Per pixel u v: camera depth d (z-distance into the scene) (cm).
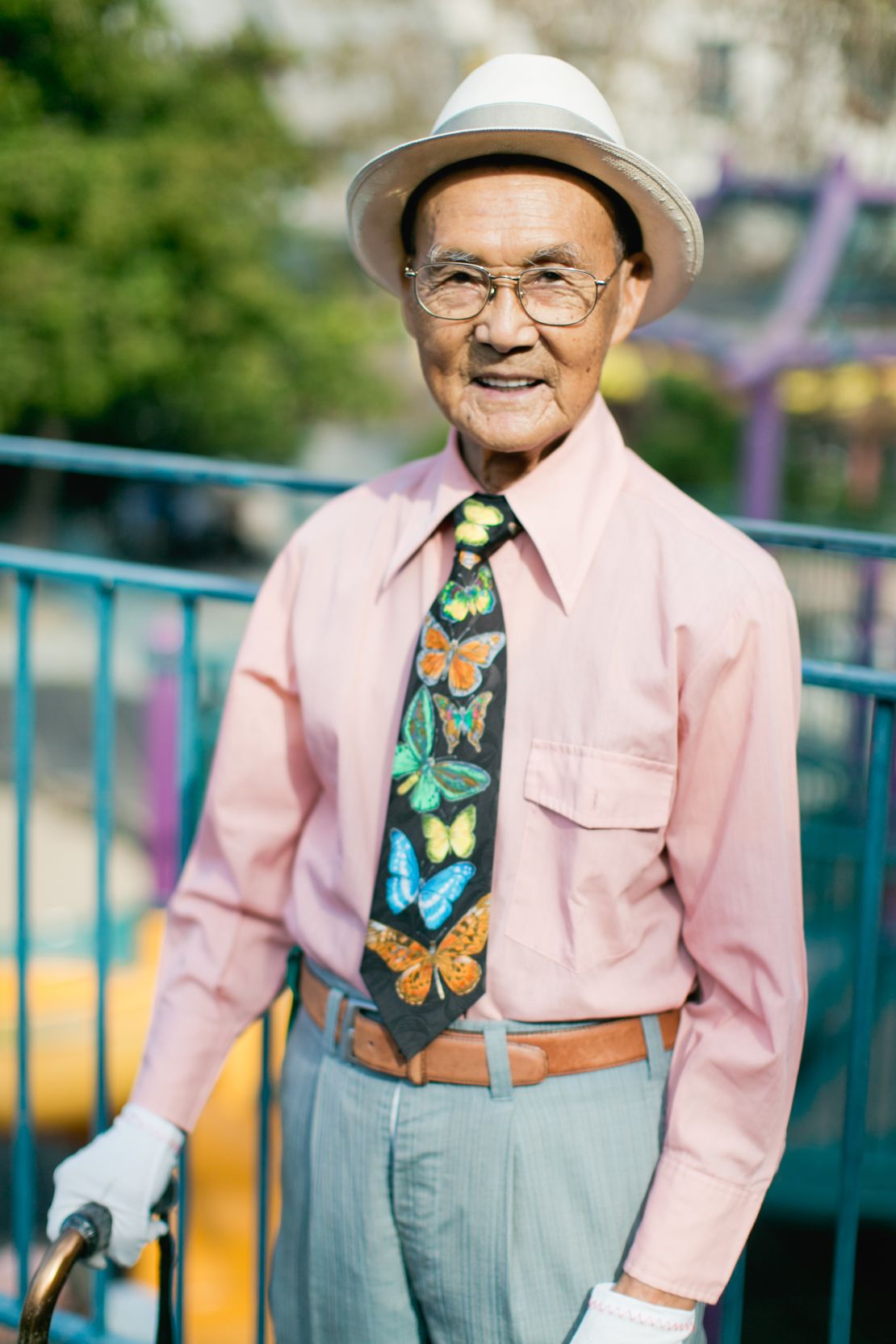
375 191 147
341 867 148
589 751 134
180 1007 164
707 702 131
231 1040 167
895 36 965
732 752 132
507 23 1190
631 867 136
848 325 839
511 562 143
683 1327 130
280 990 170
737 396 1037
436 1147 139
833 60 990
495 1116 137
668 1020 143
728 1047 134
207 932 165
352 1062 147
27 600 208
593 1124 138
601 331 140
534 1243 138
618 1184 138
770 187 846
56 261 1511
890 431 1184
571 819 134
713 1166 132
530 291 135
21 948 215
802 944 135
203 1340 345
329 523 160
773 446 904
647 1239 132
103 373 1564
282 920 167
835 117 1002
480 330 135
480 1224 138
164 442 1911
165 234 1575
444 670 139
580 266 136
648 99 1062
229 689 163
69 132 1562
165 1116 160
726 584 131
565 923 136
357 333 1797
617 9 1046
